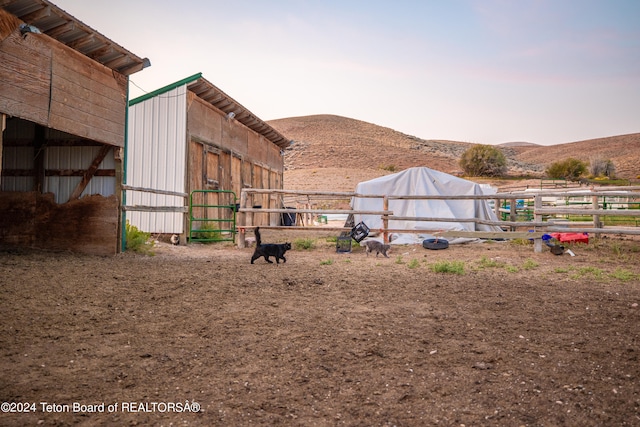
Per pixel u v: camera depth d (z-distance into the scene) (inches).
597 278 309.0
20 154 435.5
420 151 4382.4
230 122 708.7
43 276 280.5
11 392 130.3
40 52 324.5
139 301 235.9
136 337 181.0
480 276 320.5
